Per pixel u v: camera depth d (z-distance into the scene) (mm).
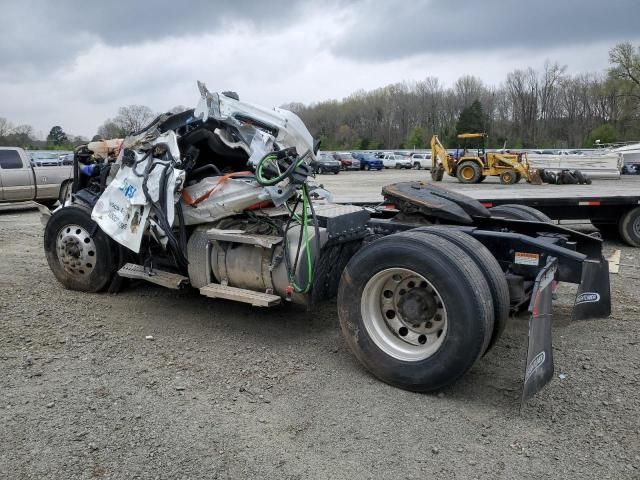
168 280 5191
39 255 8367
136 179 5023
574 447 3143
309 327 5066
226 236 4668
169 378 3963
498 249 4305
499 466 2967
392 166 53750
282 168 4582
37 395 3656
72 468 2875
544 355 3611
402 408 3586
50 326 4953
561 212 9328
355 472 2908
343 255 5012
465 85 100625
